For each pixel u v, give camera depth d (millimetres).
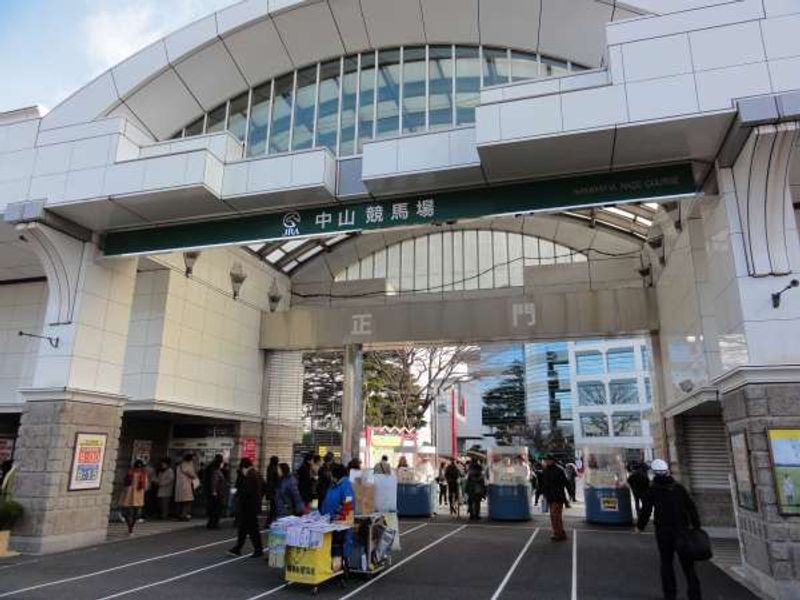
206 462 17078
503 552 10945
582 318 16250
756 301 8172
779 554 7387
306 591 7859
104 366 12484
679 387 13297
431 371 28609
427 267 20828
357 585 8250
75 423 11656
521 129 8953
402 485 17516
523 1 12305
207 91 14453
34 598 7371
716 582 8461
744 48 8398
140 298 14727
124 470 15781
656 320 15805
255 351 18141
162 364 14195
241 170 11125
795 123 7895
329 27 13562
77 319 11969
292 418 19469
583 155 9289
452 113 13188
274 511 13117
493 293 18984
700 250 11297
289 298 20312
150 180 10969
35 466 11250
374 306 17609
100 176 11398
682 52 8594
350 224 11000
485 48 13484
